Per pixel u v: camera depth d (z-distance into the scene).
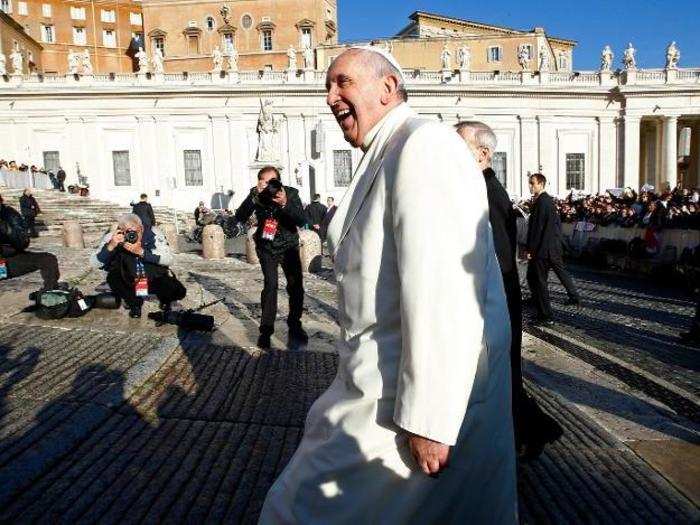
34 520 3.14
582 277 15.84
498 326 1.99
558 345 7.56
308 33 64.44
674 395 5.59
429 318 1.73
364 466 1.89
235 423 4.56
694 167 56.53
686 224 15.11
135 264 7.59
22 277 10.95
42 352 6.21
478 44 59.41
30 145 47.53
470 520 1.94
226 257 18.42
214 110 47.66
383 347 1.92
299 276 6.98
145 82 47.59
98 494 3.44
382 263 1.93
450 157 1.83
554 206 9.04
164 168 47.94
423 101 49.16
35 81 47.50
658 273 14.60
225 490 3.53
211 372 5.83
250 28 64.88
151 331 7.26
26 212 23.19
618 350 7.39
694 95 49.66
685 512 3.44
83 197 36.50
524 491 3.66
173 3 65.56
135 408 4.80
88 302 8.20
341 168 48.41
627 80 49.75
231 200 47.91
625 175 50.50
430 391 1.72
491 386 1.95
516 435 3.83
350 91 2.11
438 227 1.76
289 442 4.23
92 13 77.00
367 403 1.92
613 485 3.76
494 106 49.62
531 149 50.06
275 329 7.79
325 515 1.93
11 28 61.69
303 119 47.91
